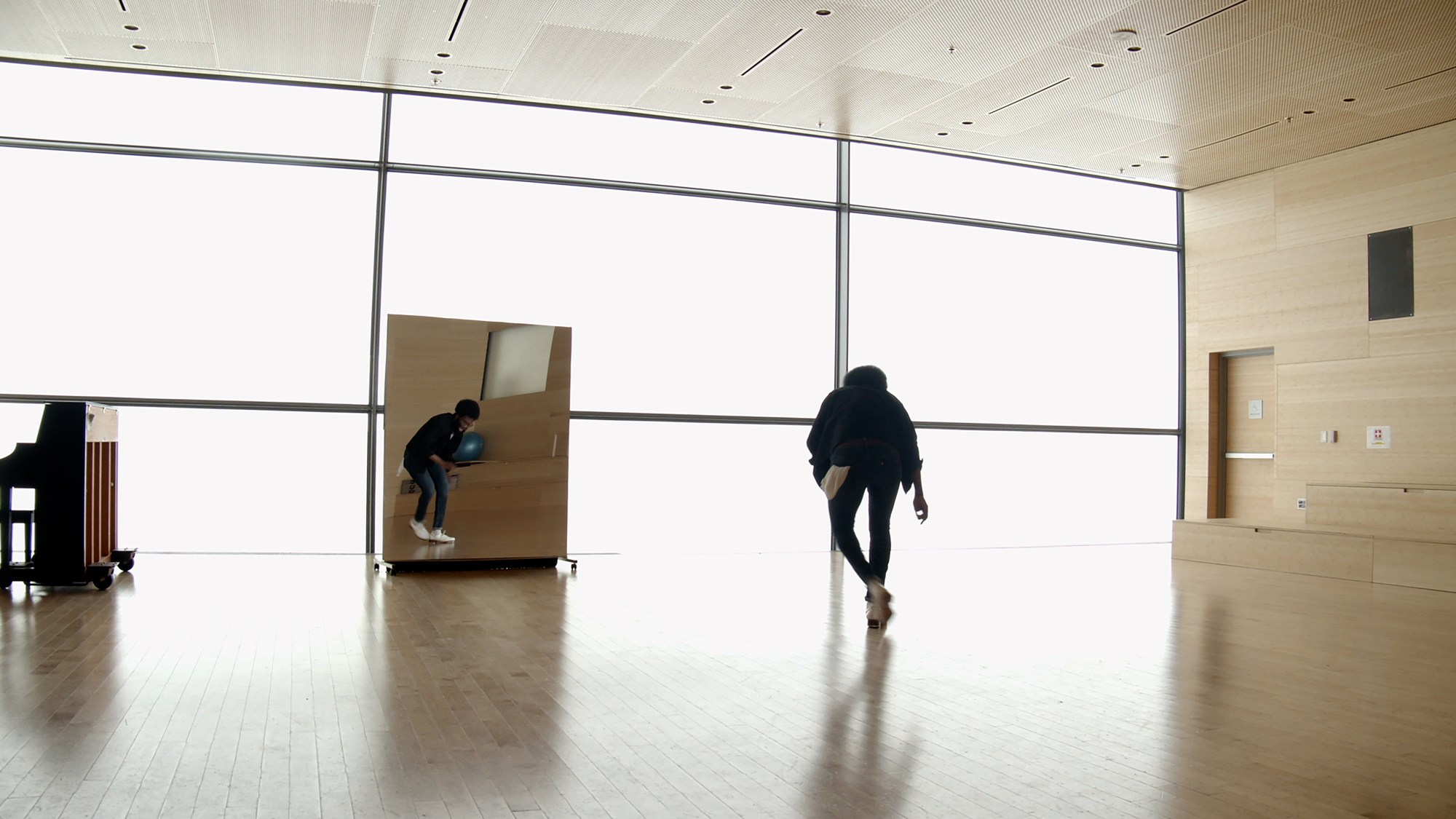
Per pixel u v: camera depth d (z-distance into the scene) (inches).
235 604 215.5
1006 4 240.5
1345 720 134.9
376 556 303.1
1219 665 171.6
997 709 138.6
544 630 194.2
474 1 242.5
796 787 103.8
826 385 371.9
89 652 164.9
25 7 245.8
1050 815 96.5
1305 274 372.8
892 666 166.4
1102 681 157.8
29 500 285.0
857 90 302.7
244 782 101.0
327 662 159.6
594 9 247.4
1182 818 96.7
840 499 204.7
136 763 106.7
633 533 399.2
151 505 336.5
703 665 164.4
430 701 136.5
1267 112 319.0
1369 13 244.8
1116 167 383.6
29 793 96.7
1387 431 344.5
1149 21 250.2
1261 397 397.4
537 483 289.9
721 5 243.8
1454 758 118.0
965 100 310.0
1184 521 352.8
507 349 287.1
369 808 94.3
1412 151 339.0
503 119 343.0
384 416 273.4
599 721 128.3
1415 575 282.7
